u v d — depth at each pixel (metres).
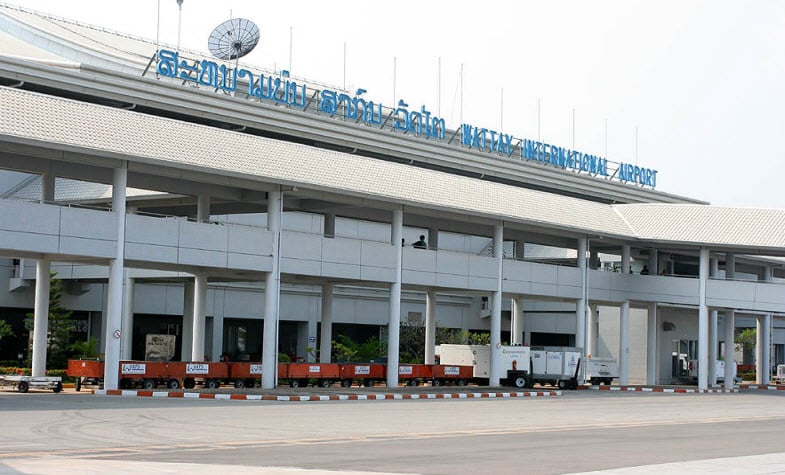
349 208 52.94
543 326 81.50
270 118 59.53
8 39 61.31
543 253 75.62
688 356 74.44
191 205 52.88
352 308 72.50
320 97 65.38
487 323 82.56
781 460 19.70
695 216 61.84
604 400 46.31
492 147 76.06
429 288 57.78
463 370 55.53
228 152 41.78
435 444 22.70
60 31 62.66
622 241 62.69
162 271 52.72
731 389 62.66
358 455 19.75
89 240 38.22
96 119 38.19
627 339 63.28
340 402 39.59
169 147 39.59
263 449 20.53
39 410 29.53
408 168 50.56
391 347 50.25
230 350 67.75
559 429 28.38
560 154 80.94
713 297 61.75
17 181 55.16
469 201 51.88
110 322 39.16
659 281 63.00
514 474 16.98
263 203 50.25
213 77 59.12
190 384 45.44
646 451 21.81
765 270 78.69
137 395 38.66
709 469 17.89
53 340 54.06
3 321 54.28
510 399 45.31
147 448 20.20
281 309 67.81
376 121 68.69
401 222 50.19
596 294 61.34
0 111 35.00
